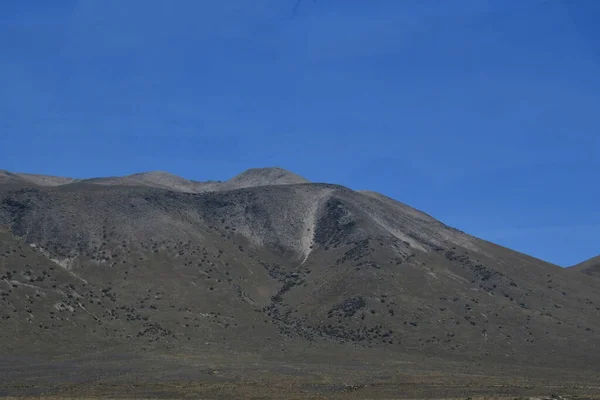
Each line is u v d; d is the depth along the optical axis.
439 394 93.81
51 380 91.44
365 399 87.25
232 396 85.69
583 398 88.88
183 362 111.31
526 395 94.19
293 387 95.31
